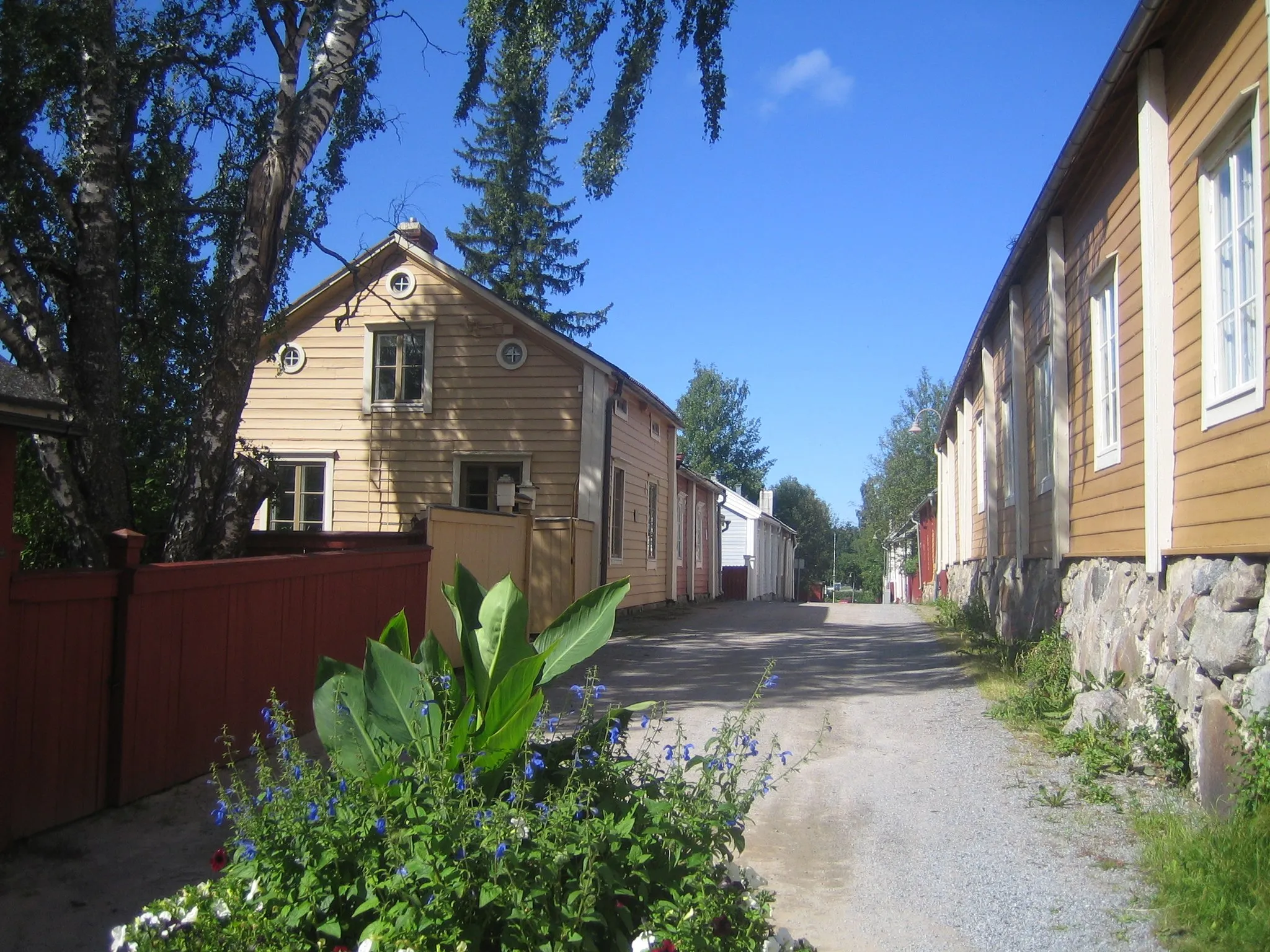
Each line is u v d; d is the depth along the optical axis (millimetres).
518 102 12984
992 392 15883
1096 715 7379
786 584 53875
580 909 3016
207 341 11141
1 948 4094
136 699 5961
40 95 8500
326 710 3832
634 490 18734
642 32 12383
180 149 10805
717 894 3361
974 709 8961
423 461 16203
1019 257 11867
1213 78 6523
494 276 36406
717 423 67812
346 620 8320
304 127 9148
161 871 4934
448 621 10312
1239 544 5828
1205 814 5438
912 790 6508
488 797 3617
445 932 2941
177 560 8102
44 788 5336
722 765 3756
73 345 7965
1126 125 8250
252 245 8797
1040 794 6293
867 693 9883
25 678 5203
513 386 16016
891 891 4852
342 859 3164
